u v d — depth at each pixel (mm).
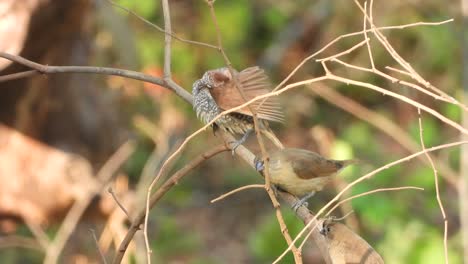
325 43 16844
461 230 12148
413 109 16312
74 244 12422
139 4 15836
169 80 6910
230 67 6238
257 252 12719
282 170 6707
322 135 14320
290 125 16391
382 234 12797
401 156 15102
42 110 10211
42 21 9047
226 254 14680
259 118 7039
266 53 17031
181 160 15430
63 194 9977
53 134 10359
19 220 10148
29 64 6434
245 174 16062
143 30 15875
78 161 10234
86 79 10828
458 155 13820
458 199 13477
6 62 8695
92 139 10703
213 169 16125
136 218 6461
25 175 10008
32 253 12398
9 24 8719
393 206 11977
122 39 12453
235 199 15898
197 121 15289
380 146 15273
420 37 16656
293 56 16984
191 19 16797
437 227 12953
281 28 17328
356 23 16781
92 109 10766
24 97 10000
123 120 13023
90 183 10117
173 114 14281
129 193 11086
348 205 11977
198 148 15414
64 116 10422
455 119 15023
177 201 15484
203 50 16547
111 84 12906
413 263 12016
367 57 16469
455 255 11977
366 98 16719
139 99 13891
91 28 11367
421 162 12953
